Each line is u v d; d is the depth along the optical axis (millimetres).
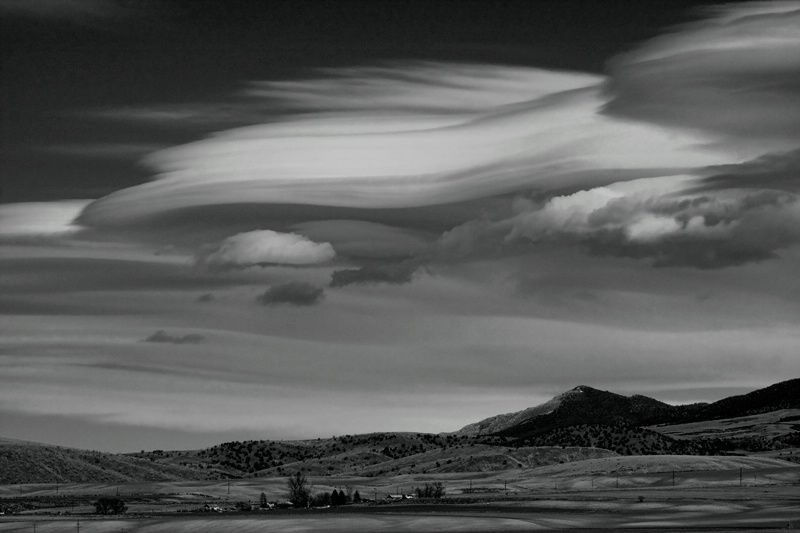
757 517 185625
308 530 172500
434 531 167875
